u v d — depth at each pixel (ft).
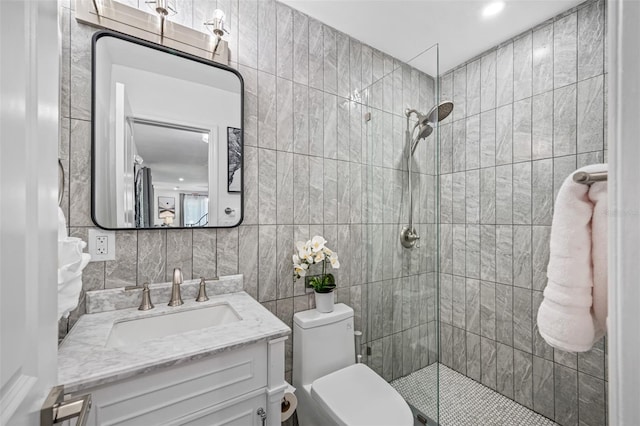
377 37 5.77
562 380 5.08
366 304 5.97
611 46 0.89
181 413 2.60
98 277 3.53
